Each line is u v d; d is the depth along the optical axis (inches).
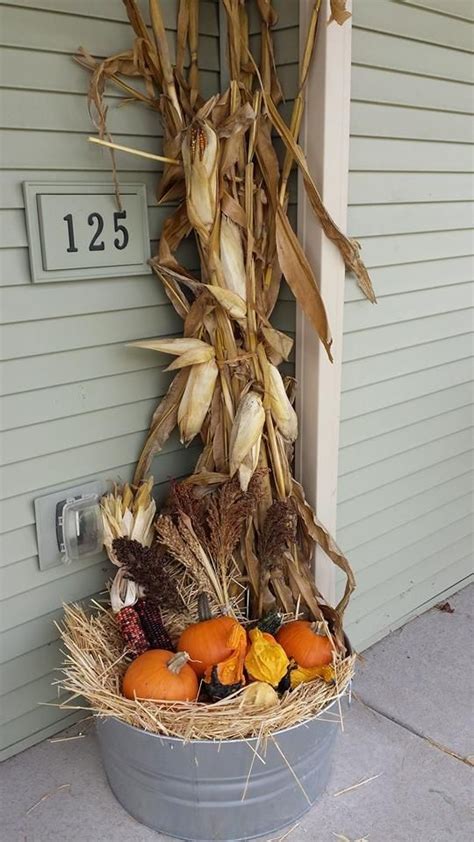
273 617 72.2
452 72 85.4
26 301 65.5
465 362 101.8
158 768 62.6
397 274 86.7
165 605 71.8
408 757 77.3
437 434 100.3
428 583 106.0
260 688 63.0
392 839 67.2
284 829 68.2
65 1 62.2
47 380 68.7
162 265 72.5
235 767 61.8
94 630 69.3
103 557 78.0
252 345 73.4
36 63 61.7
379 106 77.6
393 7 75.7
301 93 69.0
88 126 66.1
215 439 76.7
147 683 62.2
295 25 69.3
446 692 87.8
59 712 78.8
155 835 67.3
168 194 72.1
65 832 67.4
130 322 73.9
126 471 77.9
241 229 71.9
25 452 68.8
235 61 69.6
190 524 72.4
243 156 71.1
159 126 71.6
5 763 75.3
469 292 98.7
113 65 64.9
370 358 86.4
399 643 98.2
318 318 71.8
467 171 92.1
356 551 92.4
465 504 109.3
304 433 79.4
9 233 63.0
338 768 75.7
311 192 69.6
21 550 70.8
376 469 92.0
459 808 70.8
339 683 66.5
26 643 73.7
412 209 86.0
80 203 66.5
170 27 69.9
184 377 75.4
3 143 61.1
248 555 77.4
